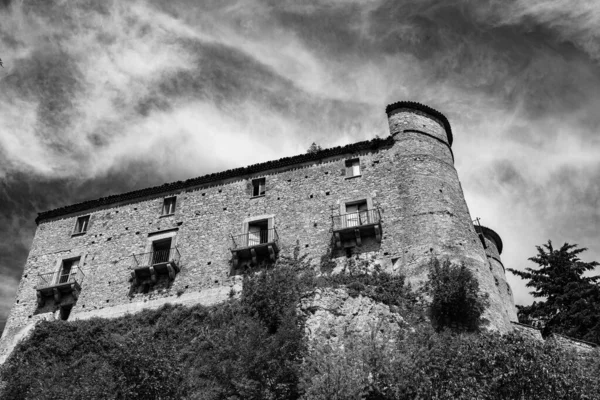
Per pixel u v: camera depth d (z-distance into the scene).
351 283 32.25
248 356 27.56
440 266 32.72
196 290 36.28
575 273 39.69
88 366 32.28
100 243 40.72
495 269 41.78
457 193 37.41
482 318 30.48
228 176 41.28
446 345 26.20
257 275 34.81
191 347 31.42
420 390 23.52
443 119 41.53
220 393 26.58
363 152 39.56
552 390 22.73
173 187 42.00
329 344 28.47
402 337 28.66
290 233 37.12
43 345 34.66
